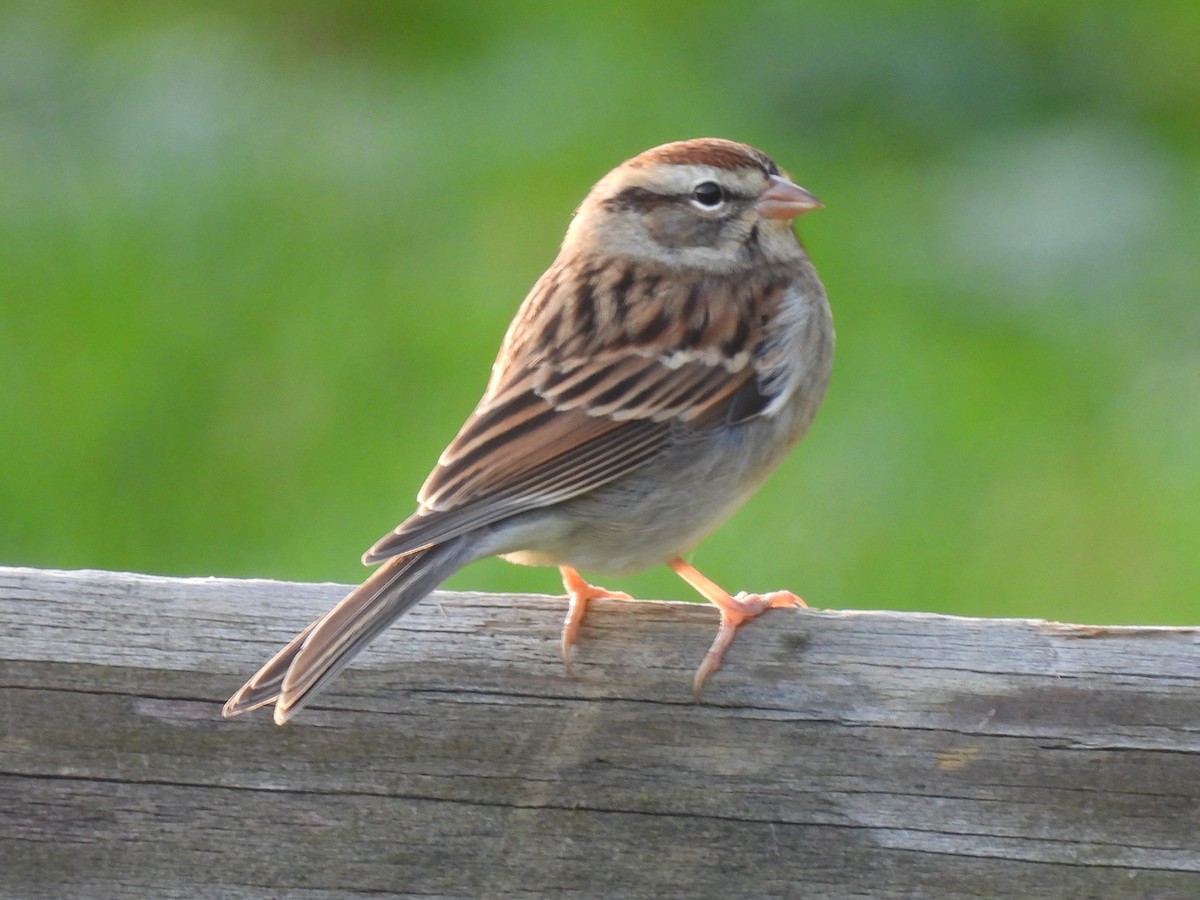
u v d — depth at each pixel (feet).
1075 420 40.70
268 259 44.93
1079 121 48.98
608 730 19.31
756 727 19.27
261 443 40.27
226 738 19.15
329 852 19.06
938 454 39.99
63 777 19.06
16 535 38.47
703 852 19.17
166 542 38.29
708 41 51.88
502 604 19.60
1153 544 37.88
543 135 48.70
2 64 51.98
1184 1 52.19
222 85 51.21
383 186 47.24
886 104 49.55
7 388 41.34
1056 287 43.86
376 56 52.75
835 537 38.47
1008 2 51.93
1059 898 18.92
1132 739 18.97
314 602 19.71
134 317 43.19
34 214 46.14
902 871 19.06
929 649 19.31
